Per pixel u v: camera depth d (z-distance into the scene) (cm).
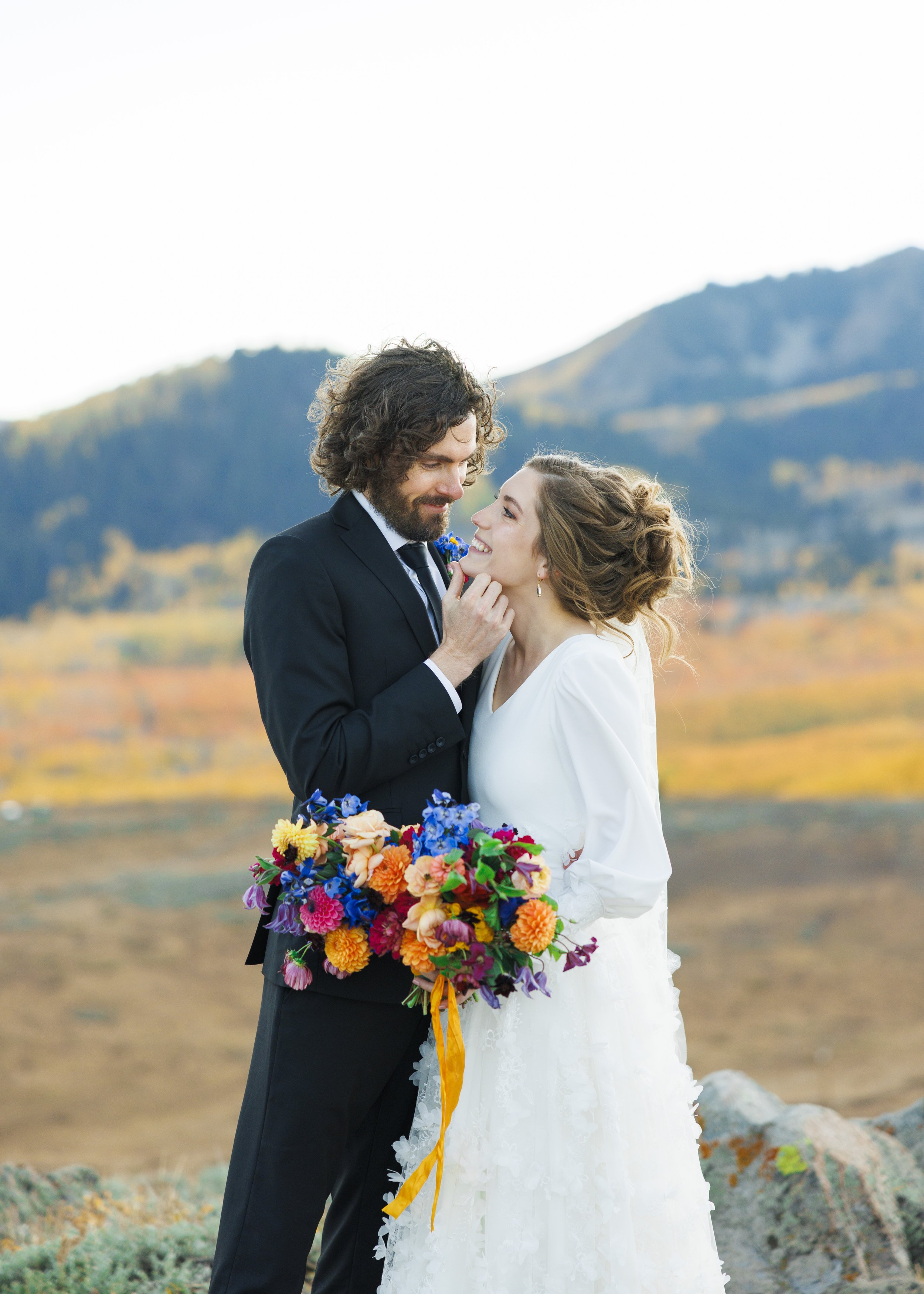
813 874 2231
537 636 272
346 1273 273
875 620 5000
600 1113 243
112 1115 1185
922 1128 377
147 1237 348
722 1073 386
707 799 3256
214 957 1775
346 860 237
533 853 230
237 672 4916
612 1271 236
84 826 2884
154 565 6003
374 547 267
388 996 253
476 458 292
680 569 282
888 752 3859
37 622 5516
